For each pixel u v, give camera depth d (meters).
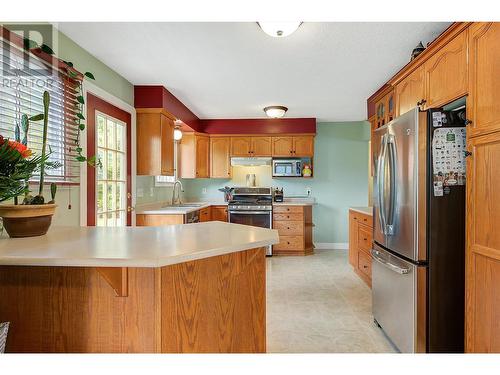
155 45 2.31
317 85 3.31
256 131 5.03
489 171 1.43
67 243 1.25
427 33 2.16
